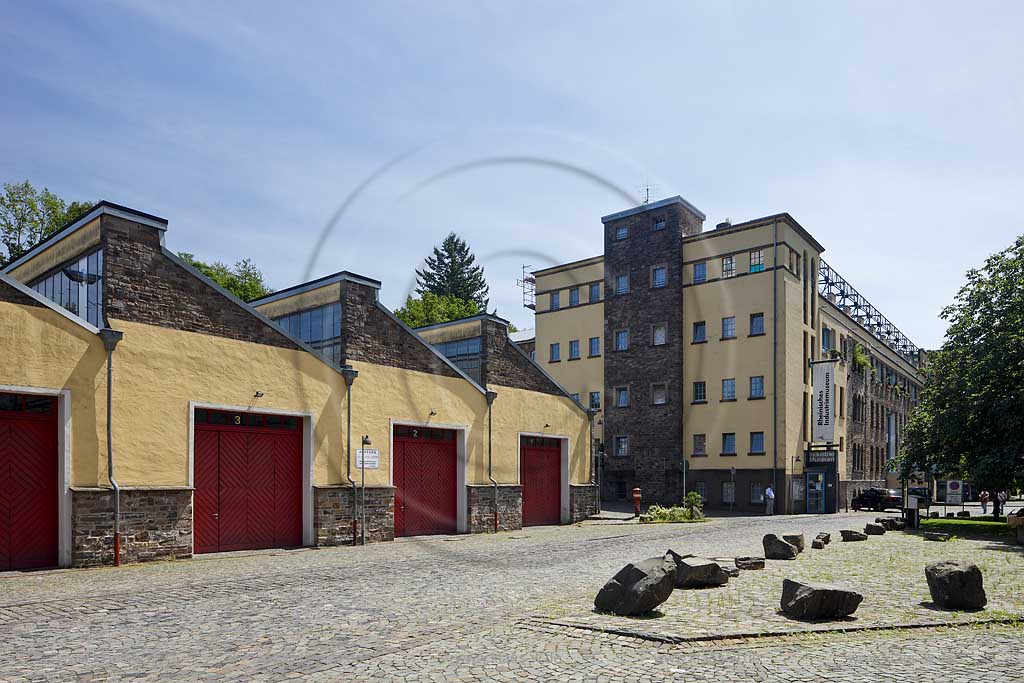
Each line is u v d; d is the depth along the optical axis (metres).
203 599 8.52
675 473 28.86
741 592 8.66
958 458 22.44
